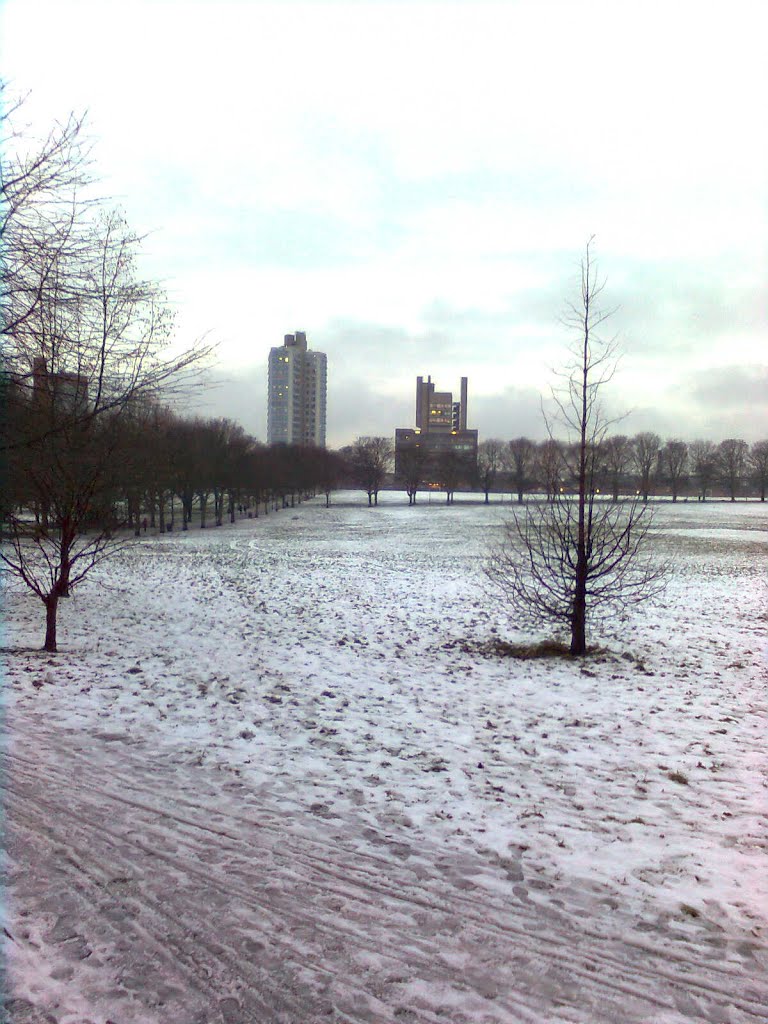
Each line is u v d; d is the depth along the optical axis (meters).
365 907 4.71
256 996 3.85
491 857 5.45
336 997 3.86
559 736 8.47
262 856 5.34
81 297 7.95
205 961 4.13
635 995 3.93
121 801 6.20
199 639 13.89
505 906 4.77
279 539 45.09
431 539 44.94
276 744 7.88
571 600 14.29
